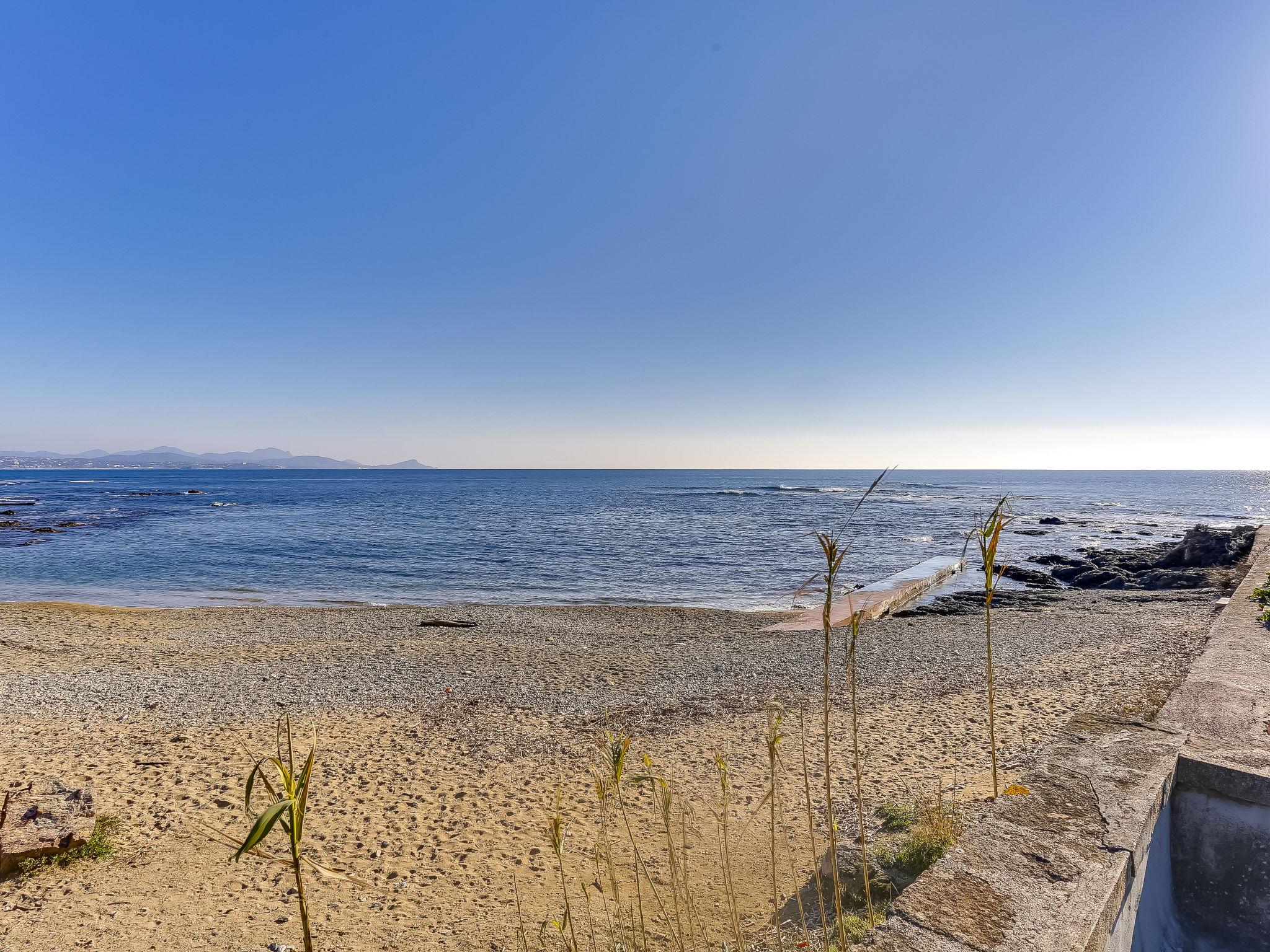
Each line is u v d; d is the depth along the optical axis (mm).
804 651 13109
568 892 4879
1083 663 10758
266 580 25906
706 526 48469
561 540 39500
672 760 7496
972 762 6777
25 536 39688
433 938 4371
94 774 7086
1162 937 2670
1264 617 8062
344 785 6965
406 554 33250
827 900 4156
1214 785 2861
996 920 2066
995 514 2717
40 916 4633
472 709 9555
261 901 4895
